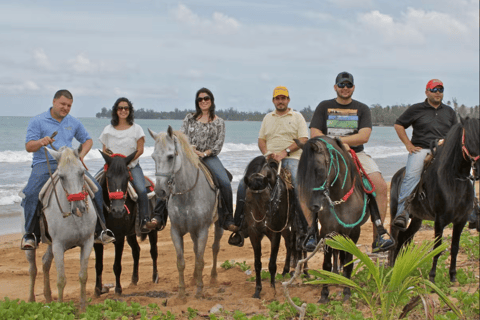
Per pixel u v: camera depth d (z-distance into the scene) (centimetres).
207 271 915
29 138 655
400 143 5962
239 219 746
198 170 709
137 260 820
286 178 716
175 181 677
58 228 618
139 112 15088
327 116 724
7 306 594
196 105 781
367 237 1202
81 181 595
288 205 707
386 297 471
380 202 695
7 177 1984
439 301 634
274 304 620
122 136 767
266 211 663
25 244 641
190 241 1227
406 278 469
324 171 573
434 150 722
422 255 439
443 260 832
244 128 9288
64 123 686
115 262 749
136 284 827
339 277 455
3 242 1172
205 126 777
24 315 567
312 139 608
